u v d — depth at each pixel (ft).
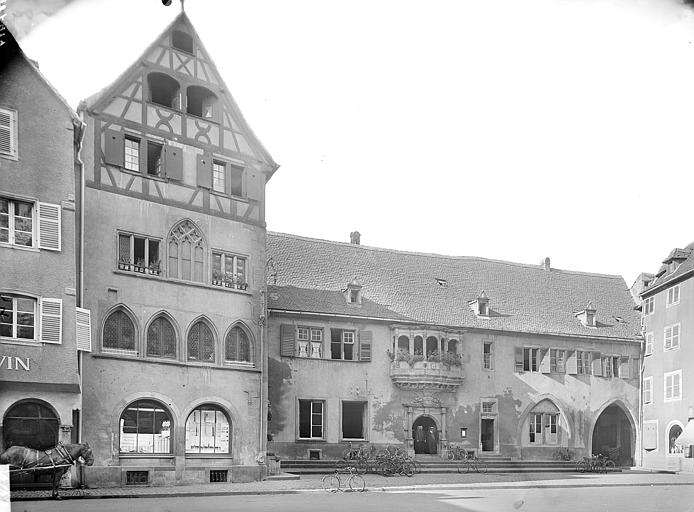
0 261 74.43
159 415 88.43
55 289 77.10
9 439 73.41
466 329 133.28
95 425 82.33
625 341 144.46
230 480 92.48
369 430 123.54
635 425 144.05
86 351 81.35
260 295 99.66
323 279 130.31
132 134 89.76
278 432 116.67
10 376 73.56
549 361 139.64
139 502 68.69
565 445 138.51
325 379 121.49
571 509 67.72
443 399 129.90
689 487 93.56
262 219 101.35
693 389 128.36
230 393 94.53
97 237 85.10
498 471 122.72
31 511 60.90
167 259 91.04
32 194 76.84
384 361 126.62
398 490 85.76
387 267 140.26
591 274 159.84
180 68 94.94
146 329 87.86
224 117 98.99
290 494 79.82
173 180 92.73
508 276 150.61
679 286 134.00
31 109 77.56
